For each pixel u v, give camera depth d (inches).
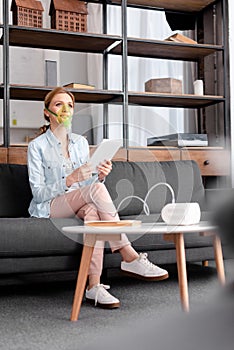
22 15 130.3
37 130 165.2
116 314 69.6
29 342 55.8
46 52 168.6
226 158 145.9
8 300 83.0
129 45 145.6
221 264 72.2
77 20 136.2
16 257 77.5
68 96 85.8
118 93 135.8
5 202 98.3
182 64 167.0
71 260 80.4
